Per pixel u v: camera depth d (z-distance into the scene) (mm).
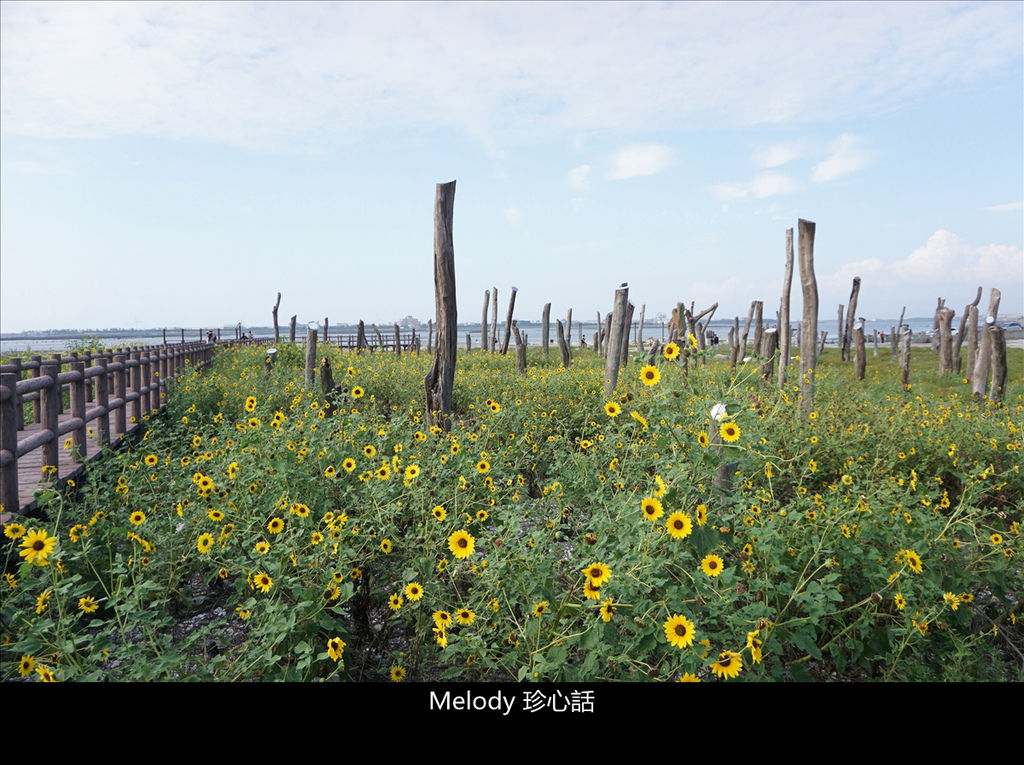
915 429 7746
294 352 21250
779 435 6504
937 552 3967
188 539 4305
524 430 7344
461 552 3279
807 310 9828
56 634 2773
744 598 3508
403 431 6305
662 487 3057
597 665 2910
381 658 3812
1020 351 28891
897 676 3512
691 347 3590
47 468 4660
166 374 14453
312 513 4289
